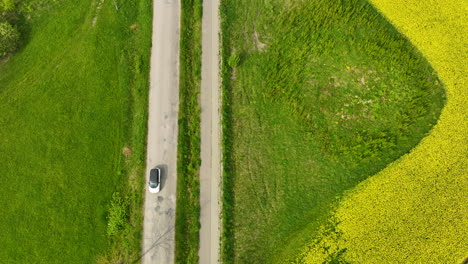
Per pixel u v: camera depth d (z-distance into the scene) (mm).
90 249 24219
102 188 25359
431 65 27266
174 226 24281
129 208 24891
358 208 23953
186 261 23734
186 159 25703
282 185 25125
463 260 22938
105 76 27844
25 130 26828
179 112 26734
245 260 23594
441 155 24922
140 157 25719
